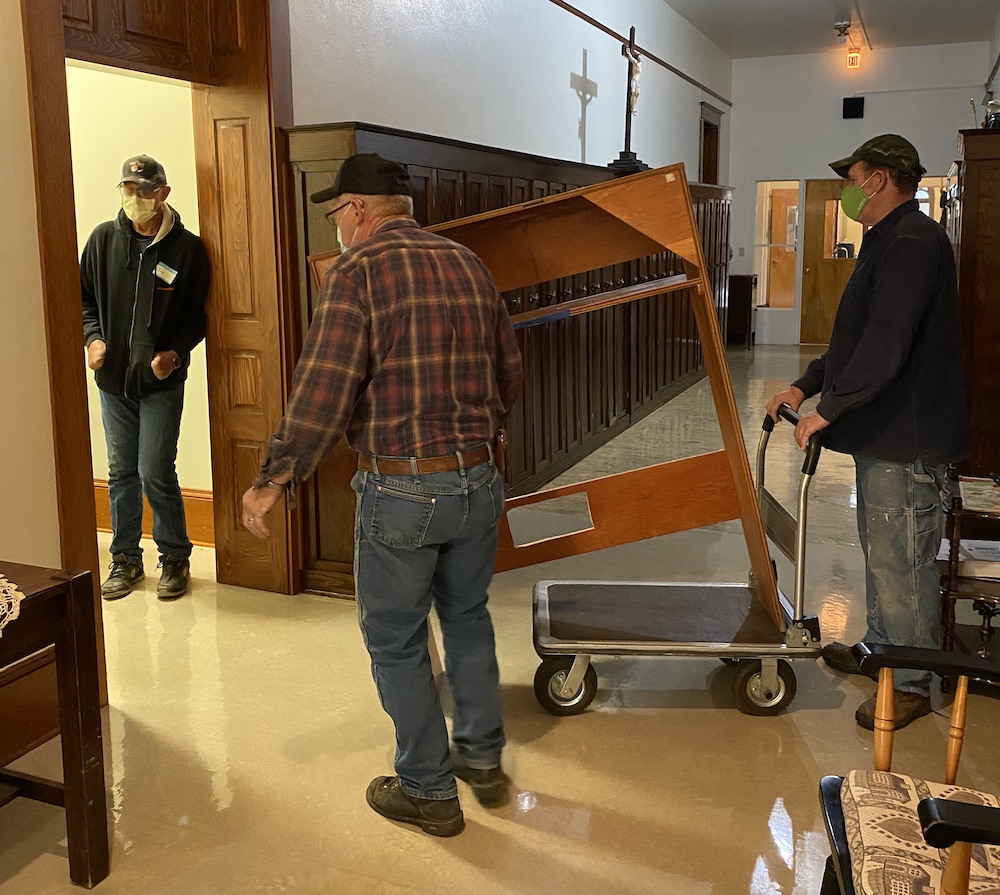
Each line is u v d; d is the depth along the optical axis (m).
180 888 2.04
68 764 2.02
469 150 4.45
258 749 2.63
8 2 2.50
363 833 2.24
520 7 6.04
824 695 2.95
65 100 2.66
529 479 5.32
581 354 6.11
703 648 2.67
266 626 3.53
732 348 12.71
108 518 4.78
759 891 2.02
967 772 2.48
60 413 2.70
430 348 2.08
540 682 2.79
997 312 3.97
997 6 9.81
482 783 2.34
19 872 2.11
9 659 1.87
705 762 2.54
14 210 2.55
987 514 2.84
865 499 2.78
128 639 3.41
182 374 3.81
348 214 2.21
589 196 2.59
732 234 13.15
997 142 3.86
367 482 2.13
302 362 2.02
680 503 3.00
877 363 2.53
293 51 3.78
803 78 12.48
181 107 4.18
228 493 3.92
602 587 3.22
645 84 8.99
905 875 1.34
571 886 2.04
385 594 2.14
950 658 1.59
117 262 3.73
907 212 2.65
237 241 3.71
